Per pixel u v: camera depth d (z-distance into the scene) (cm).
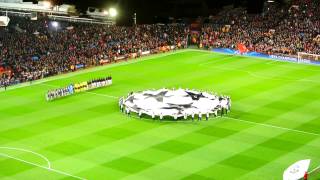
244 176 5309
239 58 11294
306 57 10869
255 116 7244
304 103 7906
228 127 6788
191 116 7125
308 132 6631
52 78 9538
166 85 9000
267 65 10631
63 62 10344
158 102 7575
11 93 8450
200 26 12762
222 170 5450
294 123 6975
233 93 8456
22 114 7312
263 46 11556
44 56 10625
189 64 10669
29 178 5269
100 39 11862
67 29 12256
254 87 8856
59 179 5244
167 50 11969
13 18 12150
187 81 9275
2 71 9512
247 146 6122
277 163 5641
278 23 12444
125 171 5419
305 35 11744
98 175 5328
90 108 7588
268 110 7531
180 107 7350
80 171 5422
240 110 7512
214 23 12938
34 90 8650
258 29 12338
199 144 6181
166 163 5619
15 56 10462
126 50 11400
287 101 8006
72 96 8231
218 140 6316
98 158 5753
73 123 6919
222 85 8988
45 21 12194
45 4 7962
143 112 7169
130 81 9269
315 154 5906
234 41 12019
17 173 5388
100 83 8781
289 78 9525
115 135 6469
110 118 7119
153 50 11719
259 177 5291
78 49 11212
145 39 12100
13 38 11438
